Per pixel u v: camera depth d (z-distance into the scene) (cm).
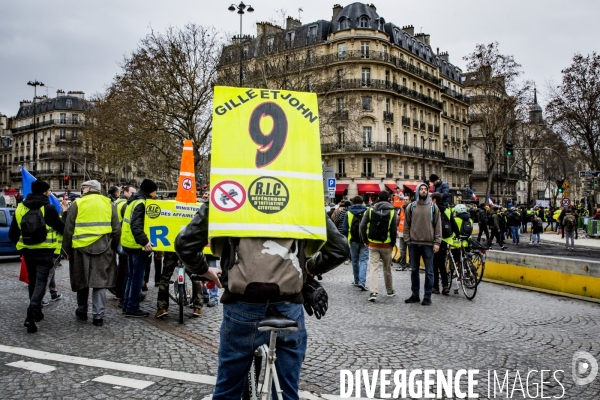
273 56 3375
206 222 255
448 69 7381
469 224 1020
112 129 3325
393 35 5712
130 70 3186
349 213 1052
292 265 244
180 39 3212
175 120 3356
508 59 4866
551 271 995
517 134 6550
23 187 882
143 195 732
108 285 682
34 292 649
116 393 429
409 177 5756
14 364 505
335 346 584
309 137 266
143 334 632
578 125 3672
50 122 8531
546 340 617
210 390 436
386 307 830
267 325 231
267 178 253
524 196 9788
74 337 616
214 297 830
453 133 7275
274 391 252
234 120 262
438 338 623
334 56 5216
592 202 4866
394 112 5522
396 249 1547
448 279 1028
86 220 673
